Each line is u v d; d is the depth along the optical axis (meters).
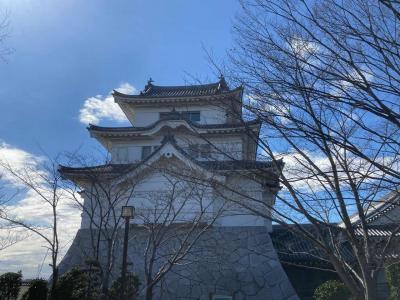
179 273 24.11
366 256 8.50
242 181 15.05
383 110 6.23
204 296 23.39
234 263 24.56
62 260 25.12
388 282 21.12
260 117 7.80
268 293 23.22
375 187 10.48
